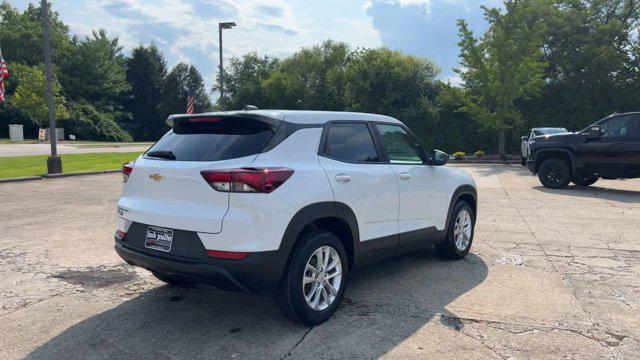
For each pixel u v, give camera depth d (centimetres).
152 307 448
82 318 423
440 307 448
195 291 492
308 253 394
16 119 5091
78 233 759
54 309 444
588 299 471
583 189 1364
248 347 367
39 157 2277
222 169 367
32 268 571
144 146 3775
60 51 5931
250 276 364
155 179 401
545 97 3083
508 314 432
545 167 1373
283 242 373
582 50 3009
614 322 416
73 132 5384
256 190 363
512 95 2495
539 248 675
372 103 3516
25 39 5784
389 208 482
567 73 3111
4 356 353
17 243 693
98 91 6003
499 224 849
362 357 351
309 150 413
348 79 3684
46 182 1473
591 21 3128
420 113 3291
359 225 446
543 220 887
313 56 4409
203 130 420
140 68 6875
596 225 839
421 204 531
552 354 358
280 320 418
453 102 2750
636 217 916
